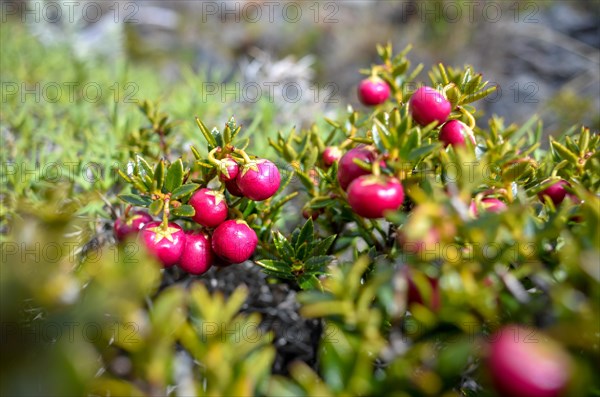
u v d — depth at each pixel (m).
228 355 0.12
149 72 0.54
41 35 0.61
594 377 0.12
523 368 0.11
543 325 0.13
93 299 0.12
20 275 0.12
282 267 0.17
